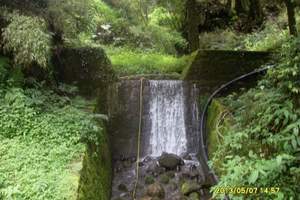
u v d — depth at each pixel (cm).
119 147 660
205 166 582
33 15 534
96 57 691
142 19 1280
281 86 417
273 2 1248
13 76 506
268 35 1014
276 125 390
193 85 701
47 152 418
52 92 551
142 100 691
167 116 687
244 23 1292
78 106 583
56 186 362
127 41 1134
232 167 340
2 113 451
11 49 496
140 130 674
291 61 411
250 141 411
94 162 471
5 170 381
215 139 566
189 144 669
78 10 632
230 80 704
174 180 574
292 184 325
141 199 523
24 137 436
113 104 682
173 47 1159
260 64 708
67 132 454
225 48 1152
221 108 589
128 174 609
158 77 772
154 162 629
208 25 1301
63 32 635
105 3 1316
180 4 1123
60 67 671
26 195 348
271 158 349
